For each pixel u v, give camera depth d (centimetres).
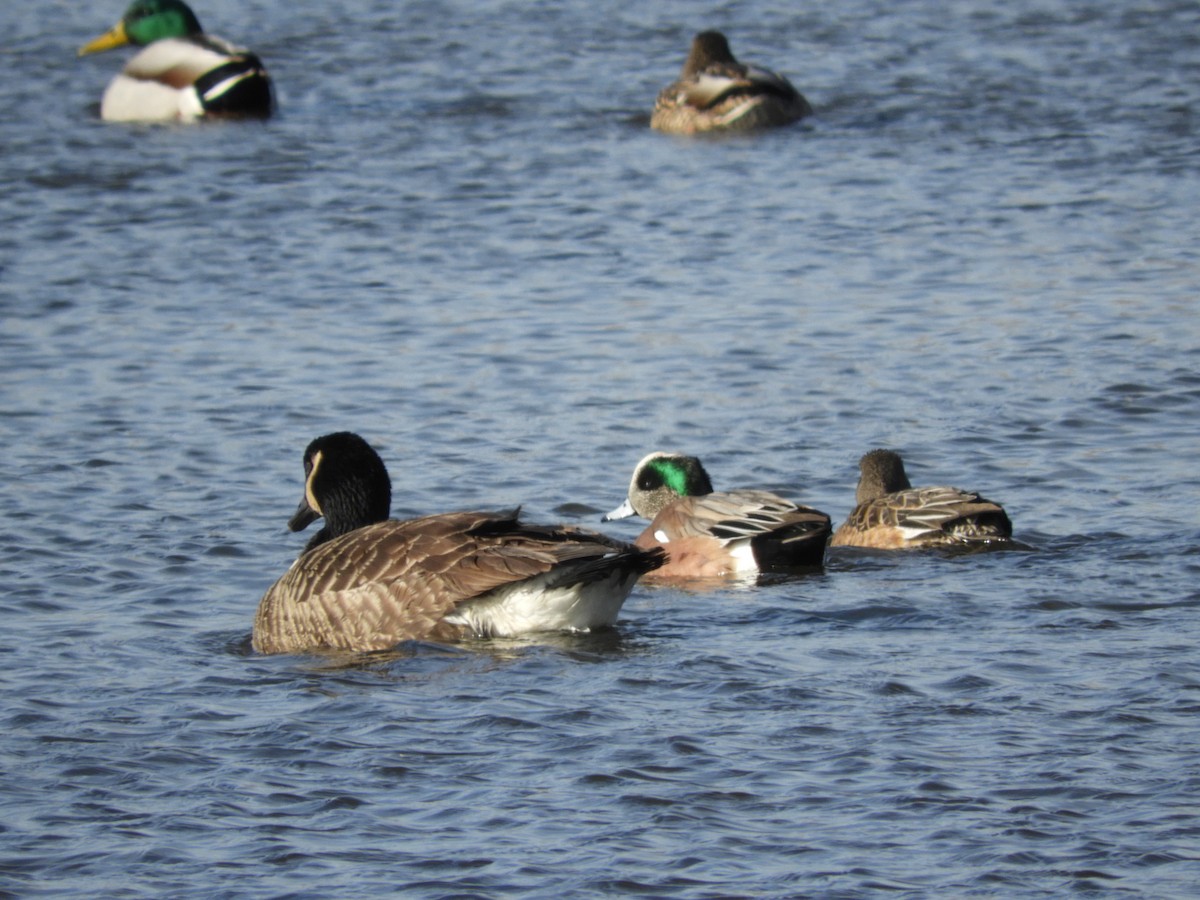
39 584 1487
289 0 5106
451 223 2930
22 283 2581
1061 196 2998
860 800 1012
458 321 2366
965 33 4497
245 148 3550
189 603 1460
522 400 2047
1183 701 1151
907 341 2239
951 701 1163
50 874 947
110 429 1945
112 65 4444
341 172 3319
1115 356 2152
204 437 1920
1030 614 1367
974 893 905
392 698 1198
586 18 4803
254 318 2397
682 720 1141
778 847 959
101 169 3378
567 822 994
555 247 2761
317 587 1355
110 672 1273
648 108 3881
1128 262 2578
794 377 2112
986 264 2595
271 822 1004
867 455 1739
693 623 1383
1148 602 1391
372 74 4216
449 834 983
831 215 2927
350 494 1532
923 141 3478
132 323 2377
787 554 1566
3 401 2044
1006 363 2141
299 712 1175
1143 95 3775
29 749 1113
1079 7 4759
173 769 1080
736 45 4441
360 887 926
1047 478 1770
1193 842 954
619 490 1781
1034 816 988
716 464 1852
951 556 1572
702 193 3116
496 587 1331
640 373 2136
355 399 2052
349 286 2555
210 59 3841
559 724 1138
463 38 4572
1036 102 3759
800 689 1194
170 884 934
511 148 3509
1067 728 1109
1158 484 1738
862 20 4700
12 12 5044
